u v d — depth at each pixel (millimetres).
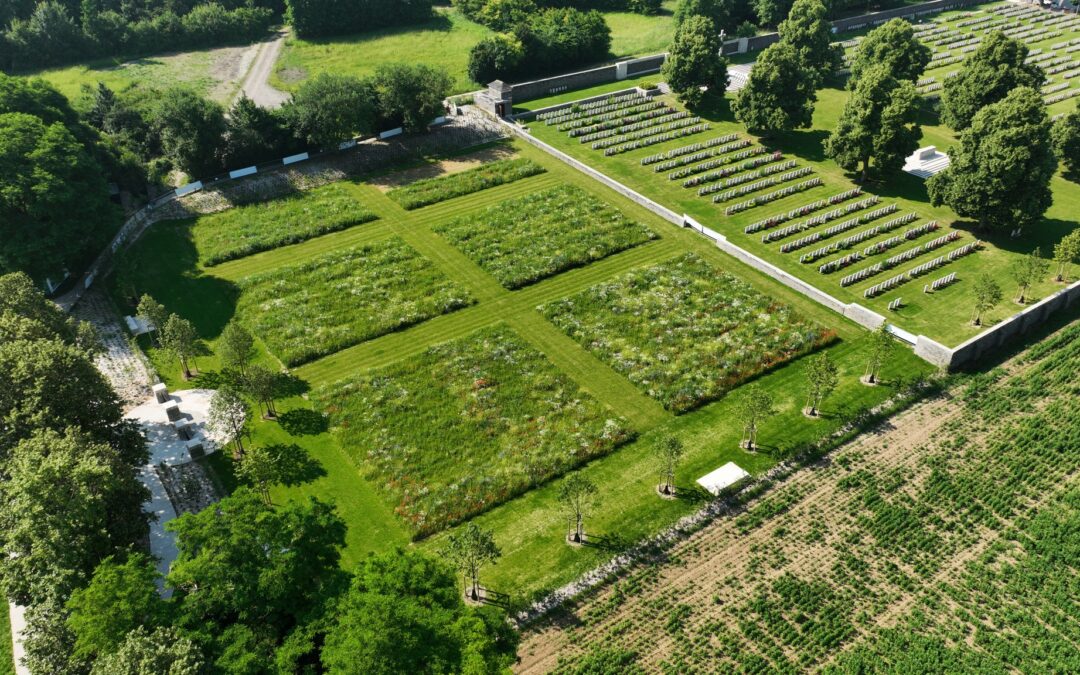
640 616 60812
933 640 58125
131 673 45594
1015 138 96500
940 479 71312
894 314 91438
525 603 61438
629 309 93438
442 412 79875
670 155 127812
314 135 124500
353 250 105500
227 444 76812
